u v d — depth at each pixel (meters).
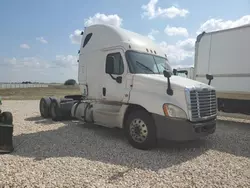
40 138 6.30
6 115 5.68
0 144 5.01
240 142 6.36
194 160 4.78
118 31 6.71
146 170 4.14
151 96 5.45
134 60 6.20
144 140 5.40
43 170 4.00
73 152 5.08
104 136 6.71
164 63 6.97
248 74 8.19
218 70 9.07
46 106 9.73
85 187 3.41
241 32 8.35
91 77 7.43
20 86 64.88
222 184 3.65
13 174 3.79
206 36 9.51
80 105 7.95
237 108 8.69
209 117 5.55
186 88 5.12
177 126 5.05
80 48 8.13
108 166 4.28
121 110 6.09
